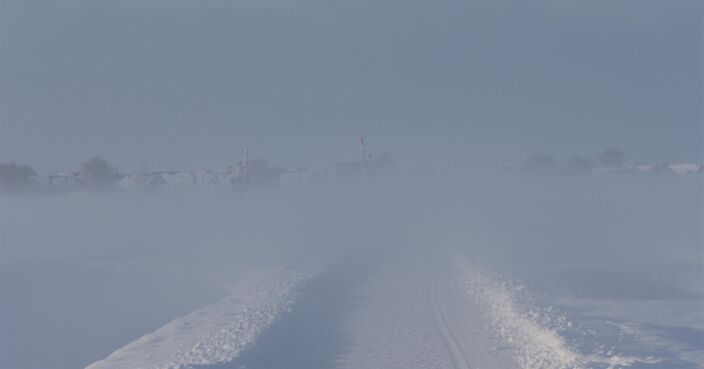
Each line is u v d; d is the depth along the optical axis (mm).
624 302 32625
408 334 23281
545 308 27375
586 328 23375
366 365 19156
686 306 31250
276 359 20000
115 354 22578
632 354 19453
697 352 20359
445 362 19234
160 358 21109
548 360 18828
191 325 27500
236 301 33781
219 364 18375
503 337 22469
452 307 28828
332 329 24516
